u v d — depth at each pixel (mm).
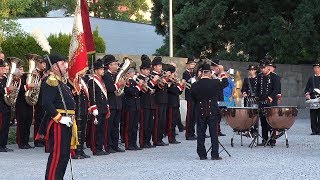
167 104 18359
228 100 21297
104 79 15742
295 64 33750
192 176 11992
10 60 16375
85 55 14523
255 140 18016
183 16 32969
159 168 13133
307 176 11914
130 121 16859
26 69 19484
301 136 20641
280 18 31312
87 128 16672
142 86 17016
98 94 15422
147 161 14367
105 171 12711
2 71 16266
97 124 15297
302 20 30484
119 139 17984
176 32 33906
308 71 34531
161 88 17812
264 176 11938
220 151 16266
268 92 17641
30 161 14336
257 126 17781
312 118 21359
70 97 10086
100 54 23234
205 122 14656
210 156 15305
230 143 18375
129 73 16812
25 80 16828
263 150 16516
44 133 10023
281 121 16609
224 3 32969
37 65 16344
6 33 25234
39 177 11945
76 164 13828
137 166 13484
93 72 15422
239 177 11836
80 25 14586
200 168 13109
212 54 34375
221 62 29031
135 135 17000
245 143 18422
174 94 18516
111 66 16047
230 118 16938
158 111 17750
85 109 14945
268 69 17797
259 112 17562
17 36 24172
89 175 12188
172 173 12391
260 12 32594
